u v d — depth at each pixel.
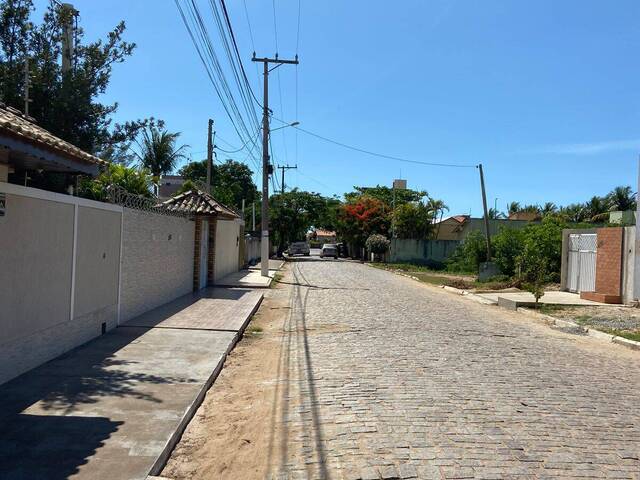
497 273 29.34
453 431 5.61
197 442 5.52
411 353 9.52
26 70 12.33
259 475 4.73
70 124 15.98
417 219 51.62
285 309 15.59
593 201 60.34
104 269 10.09
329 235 126.50
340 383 7.48
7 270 6.66
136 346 9.22
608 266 20.05
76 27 16.52
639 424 6.04
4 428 5.34
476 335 11.88
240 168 70.94
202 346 9.48
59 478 4.32
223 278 24.02
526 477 4.57
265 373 8.25
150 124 17.92
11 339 6.86
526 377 8.05
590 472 4.70
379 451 5.08
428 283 28.64
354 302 17.52
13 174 8.73
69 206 8.43
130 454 4.84
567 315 16.20
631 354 10.82
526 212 68.50
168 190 40.41
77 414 5.79
